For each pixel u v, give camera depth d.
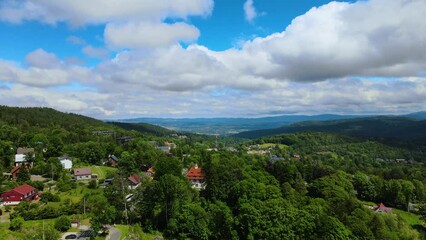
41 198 110.50
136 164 169.50
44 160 166.50
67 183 131.00
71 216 97.88
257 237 82.88
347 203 109.50
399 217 123.38
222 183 113.00
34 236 77.19
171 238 86.00
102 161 187.00
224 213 88.62
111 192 102.50
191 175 142.50
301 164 175.50
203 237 84.75
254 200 93.56
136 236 82.69
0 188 114.75
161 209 95.25
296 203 106.12
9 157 157.88
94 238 80.94
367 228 90.75
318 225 84.69
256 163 179.00
